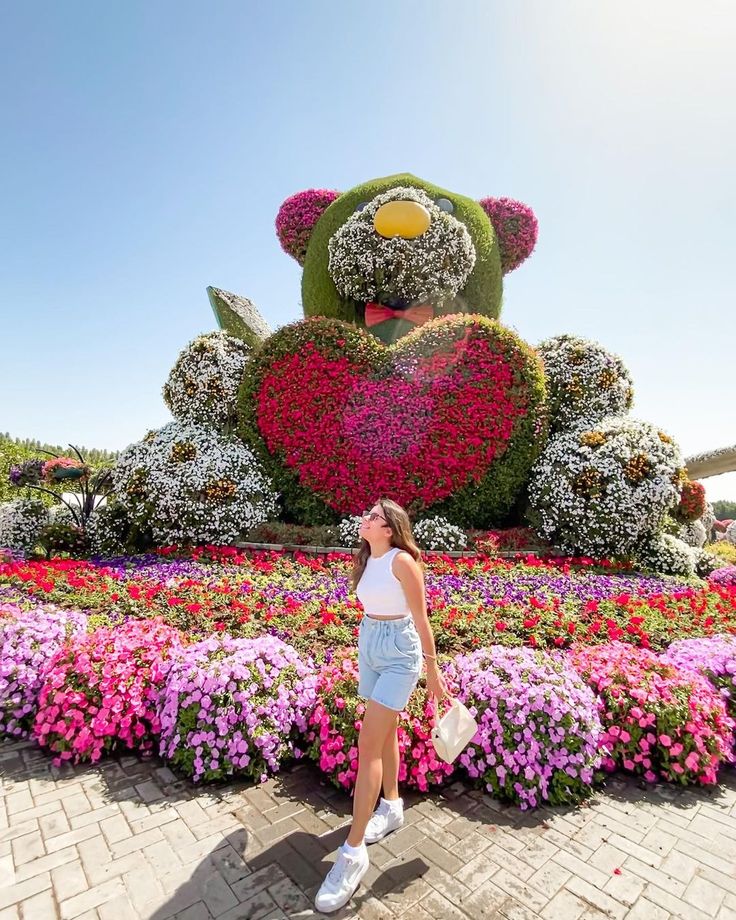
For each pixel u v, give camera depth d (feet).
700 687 10.77
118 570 18.93
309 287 33.88
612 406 28.43
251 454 25.67
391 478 24.20
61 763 9.60
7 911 6.38
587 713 9.34
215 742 9.12
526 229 35.06
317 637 13.15
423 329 25.72
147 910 6.45
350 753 8.86
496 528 27.32
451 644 13.02
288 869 7.18
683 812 8.88
